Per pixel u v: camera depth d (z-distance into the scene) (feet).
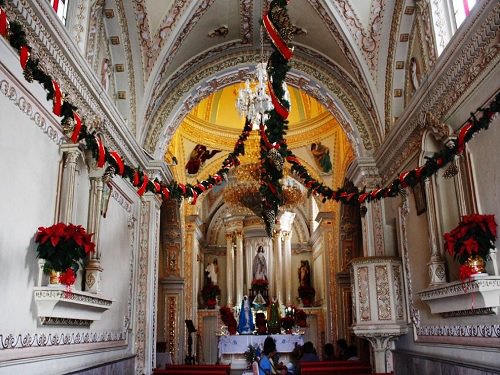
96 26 24.58
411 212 27.17
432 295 21.74
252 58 36.81
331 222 53.16
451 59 20.31
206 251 70.79
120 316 27.45
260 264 69.05
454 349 21.47
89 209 22.38
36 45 17.07
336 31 31.53
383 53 30.96
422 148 23.34
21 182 16.15
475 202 19.08
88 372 21.15
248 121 31.37
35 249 16.94
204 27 32.83
